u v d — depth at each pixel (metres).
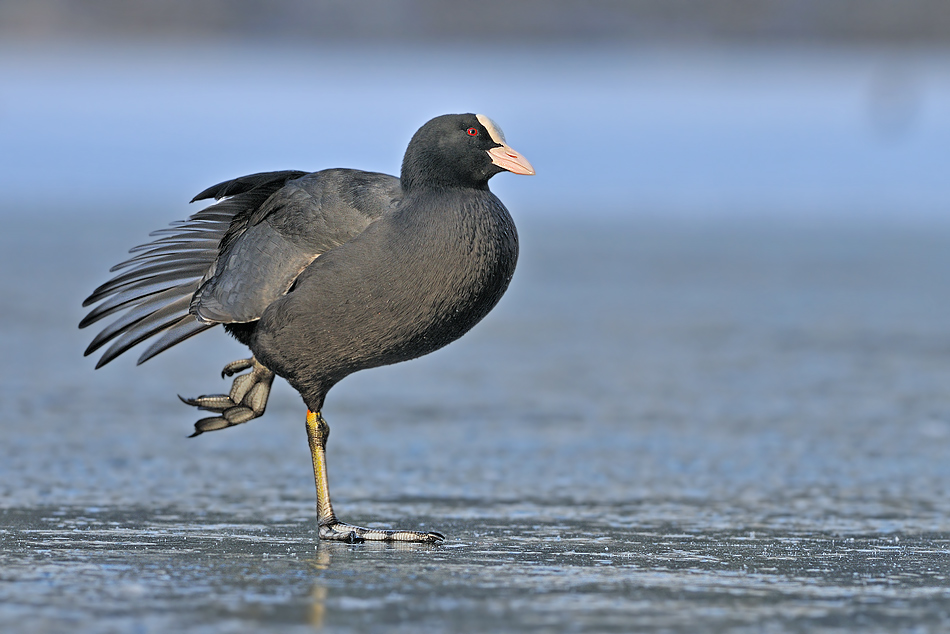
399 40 159.12
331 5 159.25
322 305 9.19
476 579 8.11
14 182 61.34
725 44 155.38
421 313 9.16
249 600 7.44
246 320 9.61
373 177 9.70
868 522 10.38
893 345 21.06
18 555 8.67
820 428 14.90
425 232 9.12
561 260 33.28
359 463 13.00
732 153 75.06
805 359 19.81
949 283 28.98
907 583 8.16
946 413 15.80
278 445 13.96
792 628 7.03
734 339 21.73
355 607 7.31
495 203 9.50
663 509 10.92
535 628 6.92
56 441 13.71
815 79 126.50
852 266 32.12
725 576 8.32
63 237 36.81
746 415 15.70
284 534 9.70
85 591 7.61
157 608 7.22
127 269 10.38
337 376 9.66
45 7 158.88
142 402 16.33
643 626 7.02
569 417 15.60
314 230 9.47
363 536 9.49
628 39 156.50
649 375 18.61
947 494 11.65
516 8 159.75
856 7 153.25
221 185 9.97
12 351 19.72
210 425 10.27
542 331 22.67
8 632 6.70
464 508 10.93
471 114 9.43
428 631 6.83
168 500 11.06
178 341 10.23
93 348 10.20
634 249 36.09
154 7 159.38
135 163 70.62
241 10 159.88
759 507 11.02
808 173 67.44
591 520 10.41
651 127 86.50
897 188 60.97
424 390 17.59
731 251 35.66
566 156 73.12
